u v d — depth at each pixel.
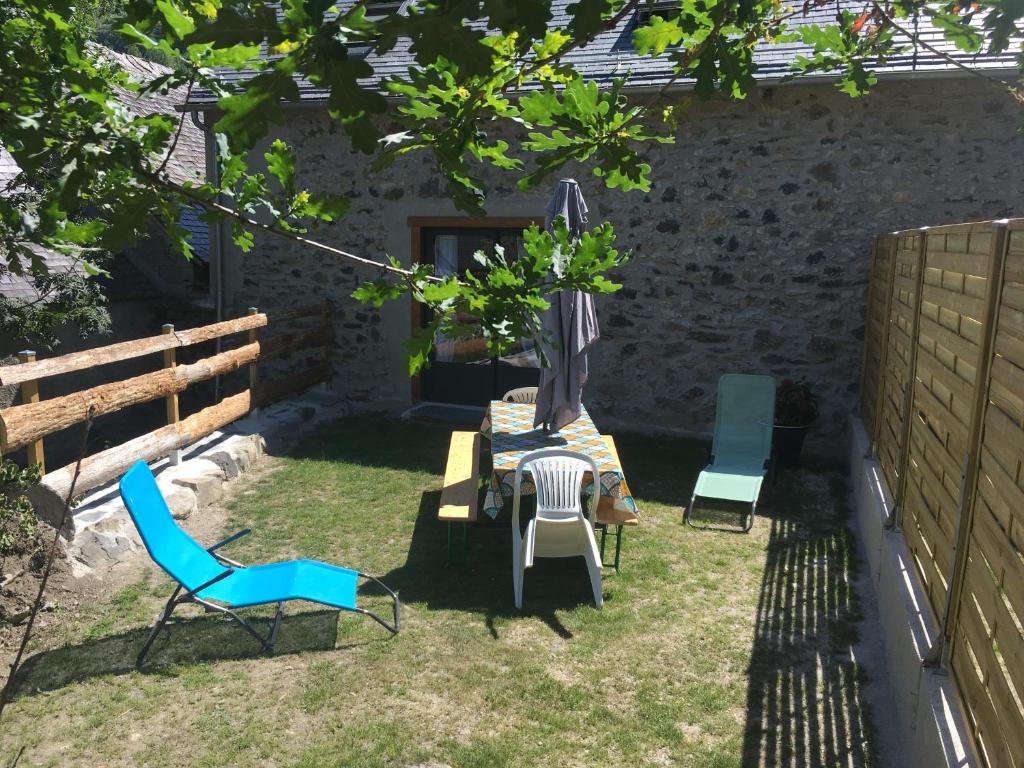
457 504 5.66
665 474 7.72
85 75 1.67
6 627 4.76
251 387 8.49
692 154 8.27
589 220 8.72
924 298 4.55
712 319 8.50
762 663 4.53
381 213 9.46
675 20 1.91
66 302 7.71
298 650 4.60
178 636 4.77
